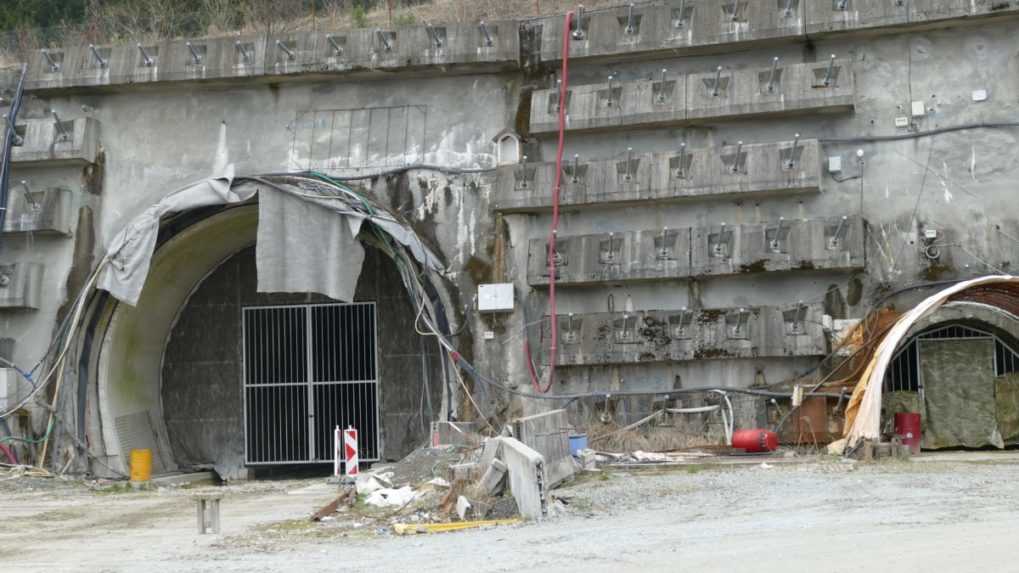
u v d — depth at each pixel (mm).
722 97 25859
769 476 19812
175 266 29562
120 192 28781
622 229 26672
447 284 27250
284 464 30422
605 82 27141
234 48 27875
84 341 28219
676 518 15227
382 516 17516
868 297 25359
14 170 29062
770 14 25734
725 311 25500
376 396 29906
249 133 28516
